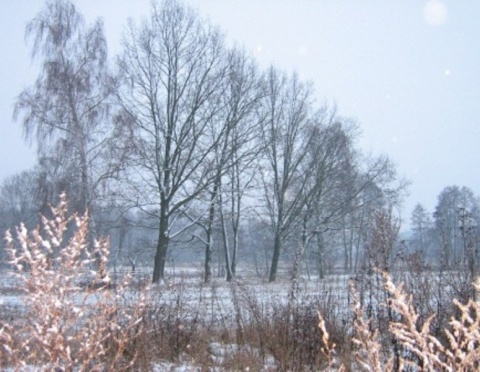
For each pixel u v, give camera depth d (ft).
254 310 25.61
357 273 24.16
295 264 32.89
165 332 22.20
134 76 80.79
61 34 74.02
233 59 87.04
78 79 72.43
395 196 106.42
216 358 21.48
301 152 106.01
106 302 12.76
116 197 75.31
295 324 21.63
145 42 82.38
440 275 21.74
